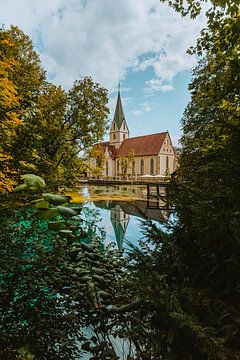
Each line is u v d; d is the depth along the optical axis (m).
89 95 17.91
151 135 58.62
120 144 65.19
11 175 6.43
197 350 1.12
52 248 2.55
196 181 1.66
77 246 1.96
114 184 43.62
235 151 1.45
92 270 1.96
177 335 1.17
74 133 17.95
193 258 1.55
